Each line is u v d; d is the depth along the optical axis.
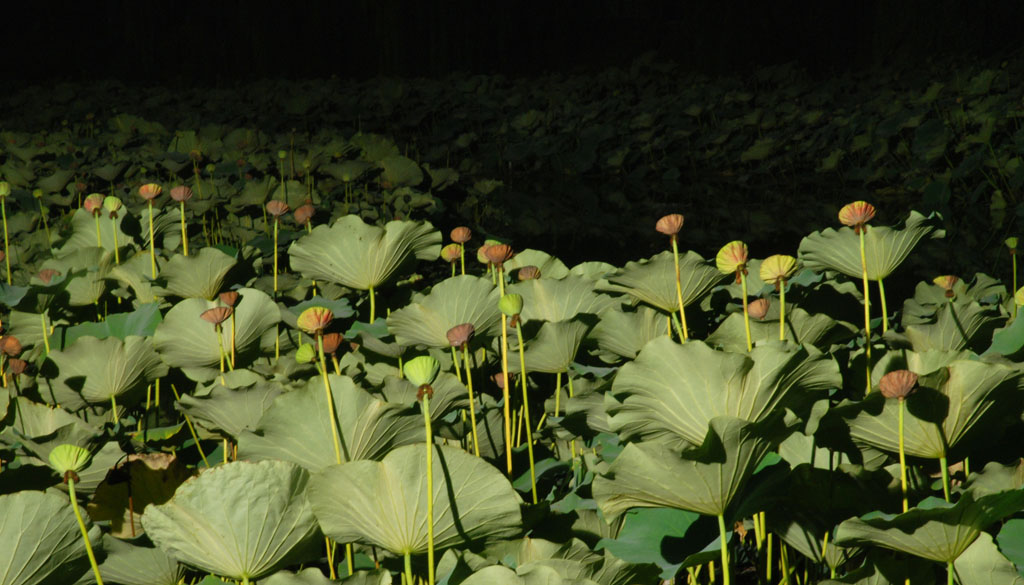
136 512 8.77
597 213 31.94
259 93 49.69
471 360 9.61
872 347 9.21
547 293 9.37
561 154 40.09
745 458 8.34
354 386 8.39
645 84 56.97
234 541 8.24
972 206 28.36
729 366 8.38
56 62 74.38
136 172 22.98
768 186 35.81
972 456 8.81
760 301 8.92
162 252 10.30
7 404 9.11
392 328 9.20
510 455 8.99
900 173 34.31
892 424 8.47
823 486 8.59
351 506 8.23
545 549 8.41
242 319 9.35
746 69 65.38
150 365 9.46
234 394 8.73
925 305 9.62
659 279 9.19
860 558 8.70
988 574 8.30
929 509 8.15
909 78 48.44
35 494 8.15
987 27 52.78
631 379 8.46
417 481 8.21
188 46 68.12
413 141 42.44
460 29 69.69
